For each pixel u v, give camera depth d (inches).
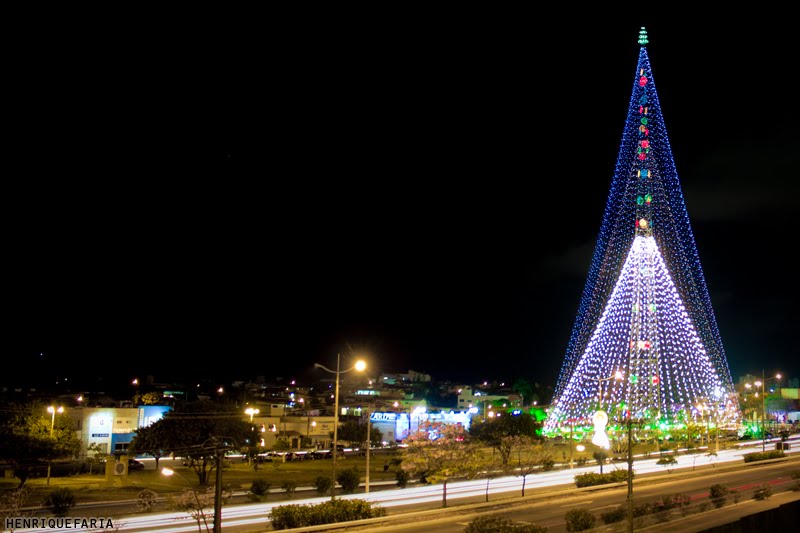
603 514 1396.4
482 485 2180.1
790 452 3038.9
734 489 1920.5
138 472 2539.4
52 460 2282.2
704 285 3393.2
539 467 2479.1
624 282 3255.4
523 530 1167.0
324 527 1414.9
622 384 3144.7
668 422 3139.8
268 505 1779.0
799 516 1245.7
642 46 3127.5
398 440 4025.6
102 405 3799.2
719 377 3467.0
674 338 3225.9
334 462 1599.4
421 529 1413.6
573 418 3230.8
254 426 2763.3
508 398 6422.2
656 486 2069.4
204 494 1418.6
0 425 2347.4
